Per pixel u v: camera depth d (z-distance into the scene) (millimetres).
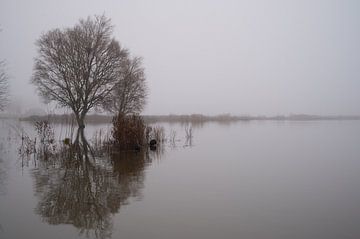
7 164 14992
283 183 11445
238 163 15680
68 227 7145
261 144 24812
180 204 8781
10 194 9734
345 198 9531
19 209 8352
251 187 10789
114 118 21250
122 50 31609
